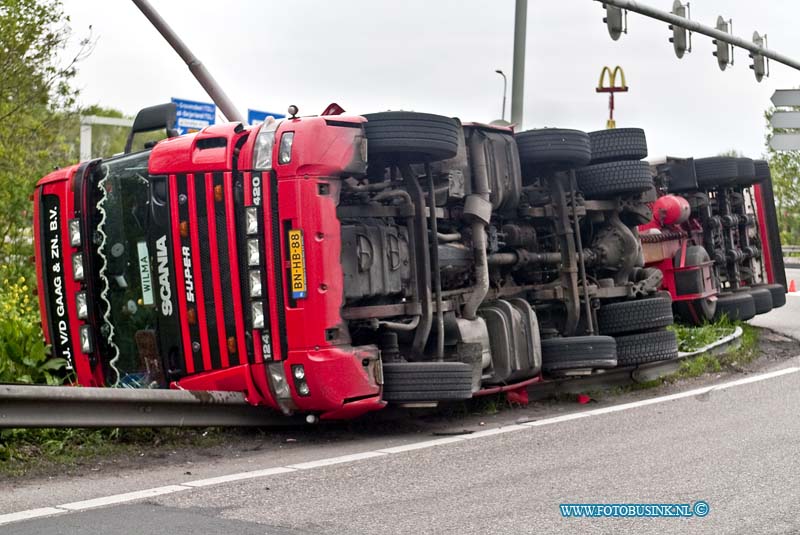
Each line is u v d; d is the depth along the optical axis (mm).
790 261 36750
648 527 6289
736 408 10906
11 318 12172
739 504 6809
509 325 11125
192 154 9508
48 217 10750
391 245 9891
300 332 9070
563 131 11812
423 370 9555
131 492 7086
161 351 9773
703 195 18422
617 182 12867
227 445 9164
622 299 13438
